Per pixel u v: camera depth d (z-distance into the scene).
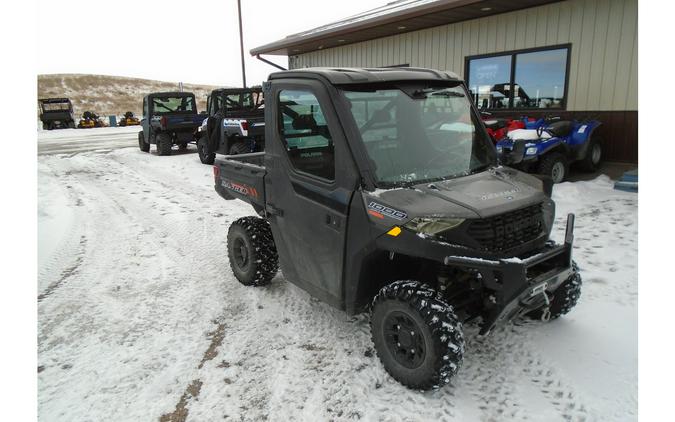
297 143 3.50
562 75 9.41
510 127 8.84
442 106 3.47
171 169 12.84
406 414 2.75
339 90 3.13
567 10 9.05
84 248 6.23
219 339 3.75
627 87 8.61
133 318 4.18
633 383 2.92
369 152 3.06
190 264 5.51
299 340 3.66
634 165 8.77
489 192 2.96
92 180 11.41
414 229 2.69
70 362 3.51
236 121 12.04
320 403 2.91
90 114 36.50
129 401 3.04
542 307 3.40
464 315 3.51
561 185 7.83
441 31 11.28
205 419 2.83
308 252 3.55
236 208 8.21
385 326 3.02
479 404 2.82
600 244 5.24
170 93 16.73
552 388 2.94
